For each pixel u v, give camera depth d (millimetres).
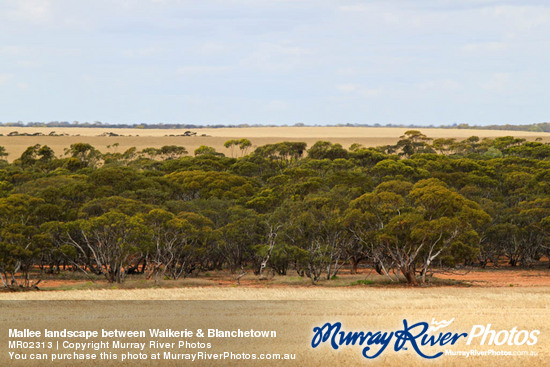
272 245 64688
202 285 57969
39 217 60969
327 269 63688
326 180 92562
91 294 46531
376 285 57219
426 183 68938
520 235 78625
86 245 65438
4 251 52781
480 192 94562
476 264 87812
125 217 58125
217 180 89750
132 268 69875
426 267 57812
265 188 92562
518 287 55562
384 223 59656
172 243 60875
